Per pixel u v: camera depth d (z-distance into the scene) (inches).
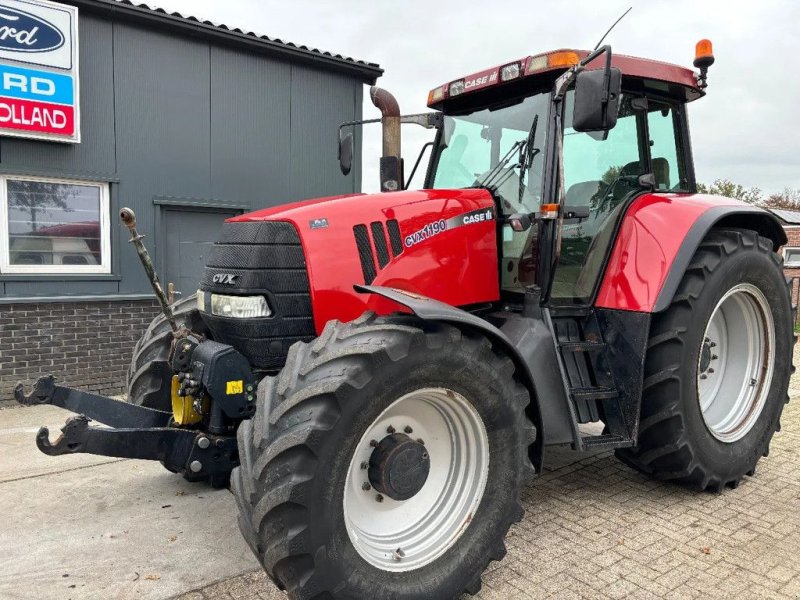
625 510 133.0
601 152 139.3
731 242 139.7
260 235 111.3
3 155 221.0
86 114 235.5
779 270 151.3
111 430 107.4
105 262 246.7
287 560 83.5
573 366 132.1
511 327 125.8
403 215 120.8
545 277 126.2
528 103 135.6
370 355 87.1
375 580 89.6
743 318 152.3
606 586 103.5
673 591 101.9
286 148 287.3
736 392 152.6
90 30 233.8
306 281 111.7
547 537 120.7
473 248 129.6
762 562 110.9
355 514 95.6
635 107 144.6
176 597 101.5
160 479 154.5
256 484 84.6
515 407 103.7
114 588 104.2
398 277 118.3
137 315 253.4
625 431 128.9
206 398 118.0
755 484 148.0
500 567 109.8
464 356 96.4
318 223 113.3
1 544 120.5
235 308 111.1
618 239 139.2
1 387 226.1
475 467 102.4
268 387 91.5
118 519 131.6
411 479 96.1
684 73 145.5
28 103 218.7
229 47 266.8
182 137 258.7
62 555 115.8
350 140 161.5
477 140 146.4
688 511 132.5
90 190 241.6
